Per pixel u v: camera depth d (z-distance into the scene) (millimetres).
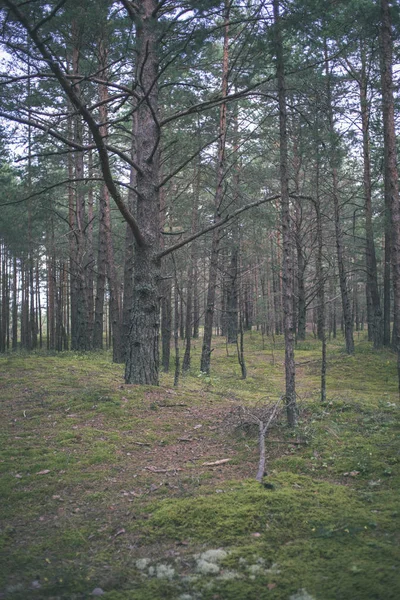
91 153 16406
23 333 31594
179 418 7086
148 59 8844
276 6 6270
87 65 10953
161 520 3908
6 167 12109
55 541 3738
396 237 7066
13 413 7426
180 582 3068
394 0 6832
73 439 6133
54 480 4953
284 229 6211
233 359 21812
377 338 19797
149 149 8945
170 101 12852
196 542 3588
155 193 8992
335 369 17156
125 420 6949
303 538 3508
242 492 4281
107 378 10383
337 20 6867
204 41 7145
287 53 7020
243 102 15961
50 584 3121
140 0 8336
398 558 3090
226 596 2871
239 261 22953
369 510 3842
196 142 14328
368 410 6824
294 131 9773
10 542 3762
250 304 38469
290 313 6129
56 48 7664
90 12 6289
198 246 18781
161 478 4949
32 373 10734
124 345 13906
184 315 40188
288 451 5406
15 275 29719
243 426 6379
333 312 32906
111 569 3307
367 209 19547
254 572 3092
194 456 5617
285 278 6164
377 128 11562
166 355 15266
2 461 5477
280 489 4332
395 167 7098
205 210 19922
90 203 19844
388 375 15617
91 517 4152
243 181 18547
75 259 20328
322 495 4168
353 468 4789
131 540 3707
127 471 5195
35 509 4359
